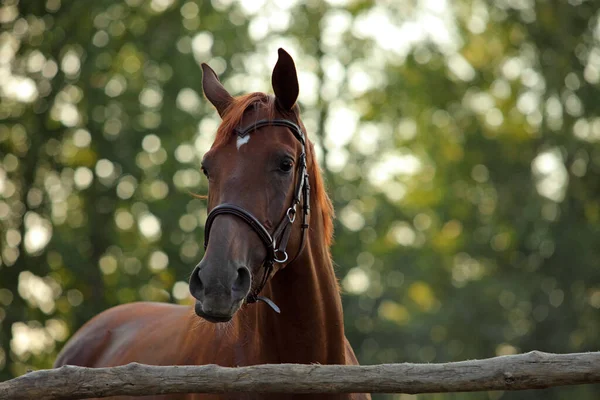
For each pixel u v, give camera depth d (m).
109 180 18.55
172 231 18.39
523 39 25.02
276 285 4.17
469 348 23.83
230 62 20.48
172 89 19.42
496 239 25.62
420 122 26.45
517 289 23.38
